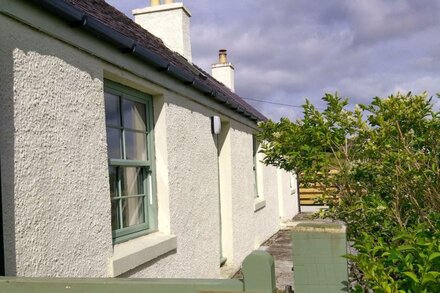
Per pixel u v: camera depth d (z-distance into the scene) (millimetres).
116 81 4398
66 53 3436
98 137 3812
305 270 1755
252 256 1796
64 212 3305
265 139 3916
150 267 4613
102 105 3902
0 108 2770
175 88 5383
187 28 8227
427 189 2762
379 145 2990
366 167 3027
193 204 5910
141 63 4555
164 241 4855
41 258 3025
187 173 5746
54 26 3279
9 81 2855
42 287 2035
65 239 3293
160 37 8023
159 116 5148
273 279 1800
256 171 10734
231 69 12766
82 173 3559
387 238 2770
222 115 7387
